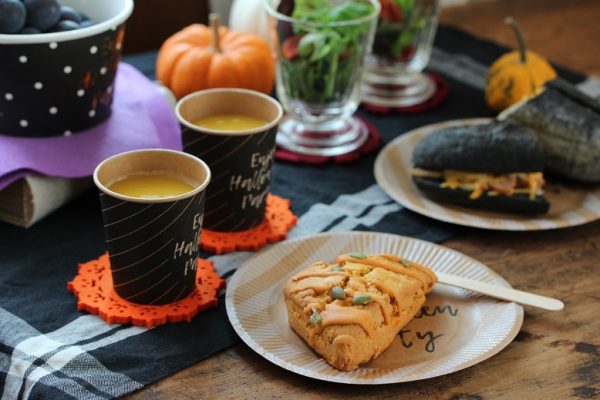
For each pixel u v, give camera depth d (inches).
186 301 29.8
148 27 49.6
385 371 27.6
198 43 40.4
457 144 34.4
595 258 32.6
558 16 51.1
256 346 27.9
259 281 30.3
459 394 27.4
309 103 38.0
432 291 30.5
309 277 28.8
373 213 34.3
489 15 50.8
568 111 35.6
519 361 28.4
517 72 40.3
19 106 33.1
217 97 33.4
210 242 32.3
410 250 31.8
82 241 32.6
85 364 27.7
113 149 34.2
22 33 32.6
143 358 28.0
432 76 44.1
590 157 35.2
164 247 28.8
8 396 27.9
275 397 27.1
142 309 29.5
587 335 29.4
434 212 33.9
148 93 37.2
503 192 34.1
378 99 41.9
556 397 27.4
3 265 31.3
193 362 28.0
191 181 30.0
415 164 35.0
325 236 32.1
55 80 32.8
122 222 28.5
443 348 28.5
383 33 41.9
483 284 30.2
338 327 27.4
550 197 35.5
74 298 30.2
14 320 29.1
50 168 32.8
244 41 40.6
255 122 33.4
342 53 36.9
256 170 32.0
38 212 32.9
